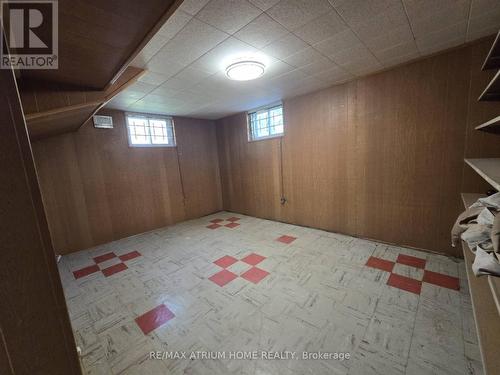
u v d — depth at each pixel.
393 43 1.95
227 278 2.31
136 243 3.51
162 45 1.75
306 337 1.52
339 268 2.35
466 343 1.38
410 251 2.59
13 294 0.46
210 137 5.09
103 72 1.45
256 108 4.13
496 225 0.84
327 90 3.10
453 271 2.13
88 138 3.39
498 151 2.03
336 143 3.14
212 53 1.92
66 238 3.23
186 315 1.80
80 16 0.89
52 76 1.47
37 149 3.01
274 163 4.05
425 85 2.32
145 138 4.08
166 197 4.36
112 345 1.54
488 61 1.76
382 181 2.78
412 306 1.72
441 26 1.72
